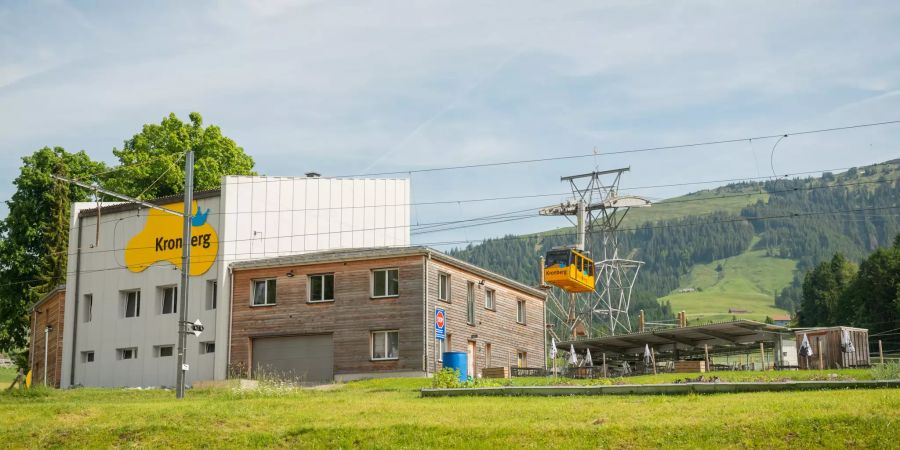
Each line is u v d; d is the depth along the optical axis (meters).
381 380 43.38
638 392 27.77
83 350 57.59
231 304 52.22
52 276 69.25
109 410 28.58
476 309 53.84
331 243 57.81
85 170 72.81
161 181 70.62
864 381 25.73
